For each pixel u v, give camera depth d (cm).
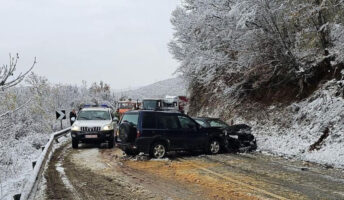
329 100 1540
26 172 1138
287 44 1738
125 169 1084
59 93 3806
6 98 1309
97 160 1268
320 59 1645
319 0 1558
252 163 1185
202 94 3212
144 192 798
